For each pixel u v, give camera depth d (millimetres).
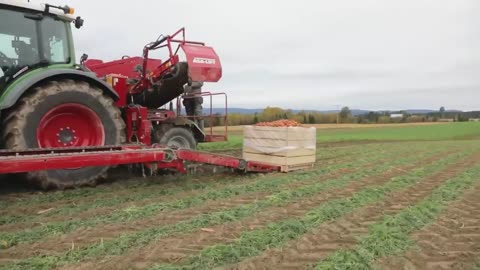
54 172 5867
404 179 7598
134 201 5578
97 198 5637
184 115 9164
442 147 16188
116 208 5176
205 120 10336
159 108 9242
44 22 6172
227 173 7977
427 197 6098
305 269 3396
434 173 8539
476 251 3908
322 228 4484
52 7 6211
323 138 23234
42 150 5035
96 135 6301
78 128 6211
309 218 4770
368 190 6469
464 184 7191
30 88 5730
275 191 6379
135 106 7633
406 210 5246
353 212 5172
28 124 5578
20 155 4773
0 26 5789
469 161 10844
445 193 6367
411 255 3771
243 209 5152
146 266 3367
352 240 4090
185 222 4566
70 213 4898
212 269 3332
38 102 5668
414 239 4191
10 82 5809
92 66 9164
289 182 7180
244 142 9125
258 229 4359
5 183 6383
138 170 7562
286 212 5098
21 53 5945
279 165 8422
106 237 4051
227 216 4766
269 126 8703
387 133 32969
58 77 6047
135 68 8672
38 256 3559
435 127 44406
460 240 4211
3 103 5449
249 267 3408
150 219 4688
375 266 3492
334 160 10938
